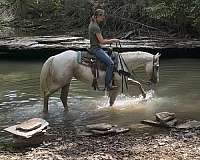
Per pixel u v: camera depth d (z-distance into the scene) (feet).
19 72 47.70
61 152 21.97
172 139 23.68
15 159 21.03
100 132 24.85
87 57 29.96
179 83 38.37
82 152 21.85
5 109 31.32
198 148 21.91
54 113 29.99
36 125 23.68
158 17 59.72
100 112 29.94
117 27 69.51
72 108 31.17
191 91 35.32
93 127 25.59
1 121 28.25
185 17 58.65
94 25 29.45
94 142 23.56
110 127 25.52
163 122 26.27
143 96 33.09
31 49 56.24
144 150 21.85
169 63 49.14
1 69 50.29
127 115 29.04
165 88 36.65
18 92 37.11
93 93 35.76
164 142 23.15
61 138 24.48
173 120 26.86
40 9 86.84
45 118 28.81
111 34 67.56
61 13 83.10
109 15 69.46
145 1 67.21
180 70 44.42
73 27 76.89
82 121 27.89
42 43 59.72
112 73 29.84
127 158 20.65
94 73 29.89
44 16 86.17
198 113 29.12
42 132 23.54
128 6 69.41
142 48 52.49
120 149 22.12
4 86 39.93
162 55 54.49
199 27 58.03
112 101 31.12
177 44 53.88
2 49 58.18
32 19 86.79
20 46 56.90
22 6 87.30
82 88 37.73
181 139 23.63
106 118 28.45
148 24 68.08
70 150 22.26
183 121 27.35
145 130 25.72
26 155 21.65
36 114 29.81
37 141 23.58
